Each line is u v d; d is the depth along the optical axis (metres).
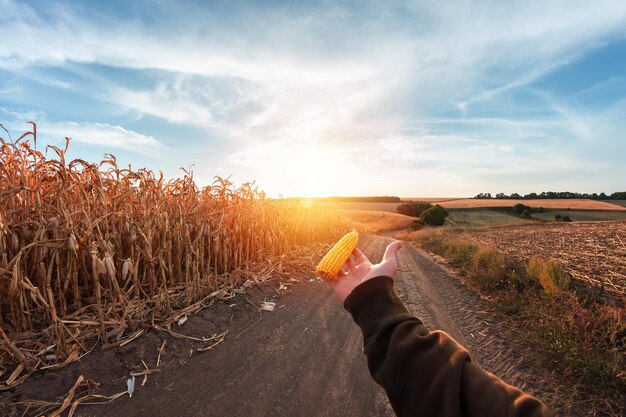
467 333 5.24
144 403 2.72
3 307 3.29
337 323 5.04
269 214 8.33
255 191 7.66
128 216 4.05
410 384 0.75
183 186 5.54
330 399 3.09
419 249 20.61
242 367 3.45
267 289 5.96
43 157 3.67
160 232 4.50
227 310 4.72
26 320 3.29
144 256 3.99
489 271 8.95
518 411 0.57
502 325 5.70
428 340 0.79
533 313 5.77
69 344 3.17
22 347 2.97
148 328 3.75
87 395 2.66
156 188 4.95
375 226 47.25
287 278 6.97
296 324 4.77
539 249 13.28
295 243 10.42
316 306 5.68
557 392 3.61
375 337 0.87
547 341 4.62
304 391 3.17
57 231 3.42
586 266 8.88
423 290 8.04
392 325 0.87
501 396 0.63
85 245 3.54
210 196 6.44
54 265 3.79
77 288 3.63
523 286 7.68
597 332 4.64
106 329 3.50
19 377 2.71
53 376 2.78
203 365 3.37
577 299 5.63
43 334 3.21
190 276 5.44
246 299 5.23
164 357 3.36
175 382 3.04
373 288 0.96
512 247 14.16
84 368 2.94
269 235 7.73
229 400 2.90
